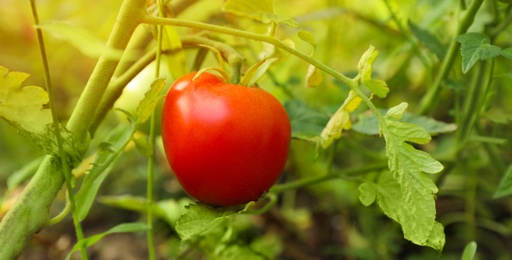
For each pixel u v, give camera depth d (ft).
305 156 2.88
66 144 1.81
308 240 3.22
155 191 3.41
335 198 3.09
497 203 3.23
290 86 2.82
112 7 3.28
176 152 1.82
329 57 2.98
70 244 3.25
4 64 3.73
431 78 2.37
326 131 1.87
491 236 3.11
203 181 1.83
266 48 2.01
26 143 3.56
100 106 1.94
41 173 1.82
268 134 1.81
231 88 1.82
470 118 2.37
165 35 1.96
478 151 2.70
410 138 1.71
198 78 1.85
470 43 1.84
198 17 2.54
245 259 2.40
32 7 1.70
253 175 1.82
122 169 3.55
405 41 2.71
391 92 3.00
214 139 1.79
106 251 3.20
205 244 2.42
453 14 2.42
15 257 1.79
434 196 1.69
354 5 2.99
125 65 2.03
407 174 1.70
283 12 3.17
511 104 2.63
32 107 1.78
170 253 2.70
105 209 3.48
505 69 2.52
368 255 2.67
